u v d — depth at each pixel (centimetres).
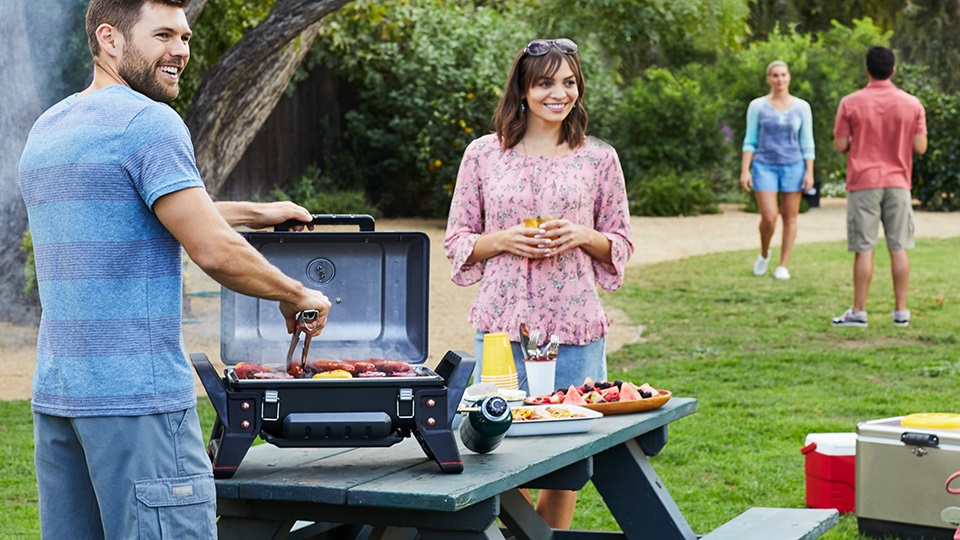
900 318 912
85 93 244
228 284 239
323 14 891
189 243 233
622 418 324
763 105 1145
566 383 377
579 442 291
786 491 490
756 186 1156
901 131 888
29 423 614
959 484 404
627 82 2159
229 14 1188
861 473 426
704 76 2133
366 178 1864
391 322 290
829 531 434
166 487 235
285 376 260
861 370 750
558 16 1154
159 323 237
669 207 1922
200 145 917
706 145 1998
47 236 238
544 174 375
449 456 254
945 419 420
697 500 477
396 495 238
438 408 254
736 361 777
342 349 286
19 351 834
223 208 289
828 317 953
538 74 367
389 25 1526
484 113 1691
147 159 231
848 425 593
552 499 393
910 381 713
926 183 1928
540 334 369
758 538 321
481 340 380
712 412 630
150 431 234
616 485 346
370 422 249
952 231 1622
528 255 365
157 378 236
